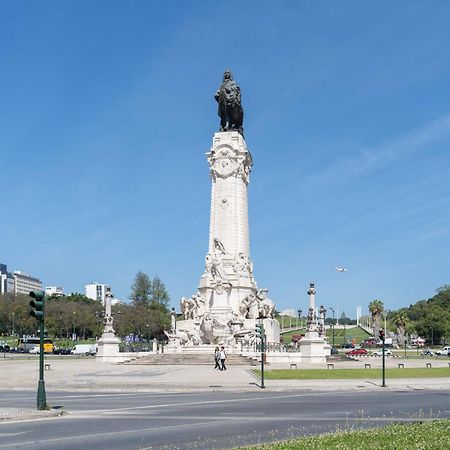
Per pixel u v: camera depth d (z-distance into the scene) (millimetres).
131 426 27047
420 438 20312
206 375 61312
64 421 28969
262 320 91625
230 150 103375
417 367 73062
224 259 100188
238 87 108312
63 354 138750
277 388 48375
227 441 22844
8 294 189000
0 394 45812
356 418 29203
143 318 163875
